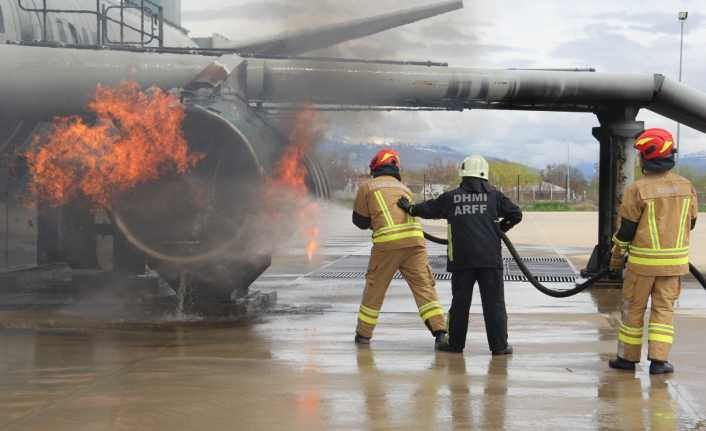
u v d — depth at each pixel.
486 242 7.79
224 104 10.24
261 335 8.89
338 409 5.63
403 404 5.78
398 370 7.00
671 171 7.16
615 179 14.06
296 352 7.86
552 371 7.02
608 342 8.53
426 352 7.93
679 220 6.96
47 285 12.30
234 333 9.02
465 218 7.86
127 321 9.84
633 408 5.71
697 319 10.10
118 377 6.64
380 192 8.45
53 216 14.06
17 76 10.99
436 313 8.34
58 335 8.80
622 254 7.27
